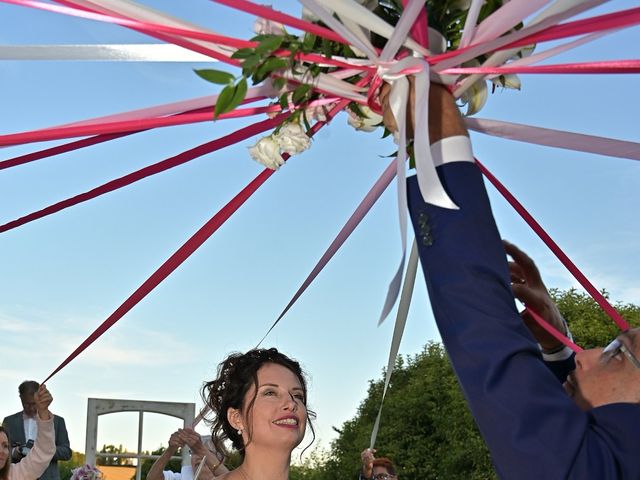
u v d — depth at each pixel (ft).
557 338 6.38
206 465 16.90
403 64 4.81
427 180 4.37
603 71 5.19
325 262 7.20
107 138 6.19
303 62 5.35
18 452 24.14
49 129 5.31
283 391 9.30
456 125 4.85
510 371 4.52
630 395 5.07
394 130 5.08
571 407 4.58
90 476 24.57
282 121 5.81
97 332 6.76
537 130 6.08
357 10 4.93
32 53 5.04
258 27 5.25
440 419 99.35
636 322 76.74
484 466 93.20
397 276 4.34
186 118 5.53
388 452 102.94
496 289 4.60
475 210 4.68
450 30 5.71
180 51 5.16
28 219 6.50
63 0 4.95
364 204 6.85
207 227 6.51
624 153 5.96
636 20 4.98
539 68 5.15
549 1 4.92
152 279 6.63
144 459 32.60
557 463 4.42
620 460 4.53
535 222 7.12
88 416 32.22
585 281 7.27
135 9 5.02
